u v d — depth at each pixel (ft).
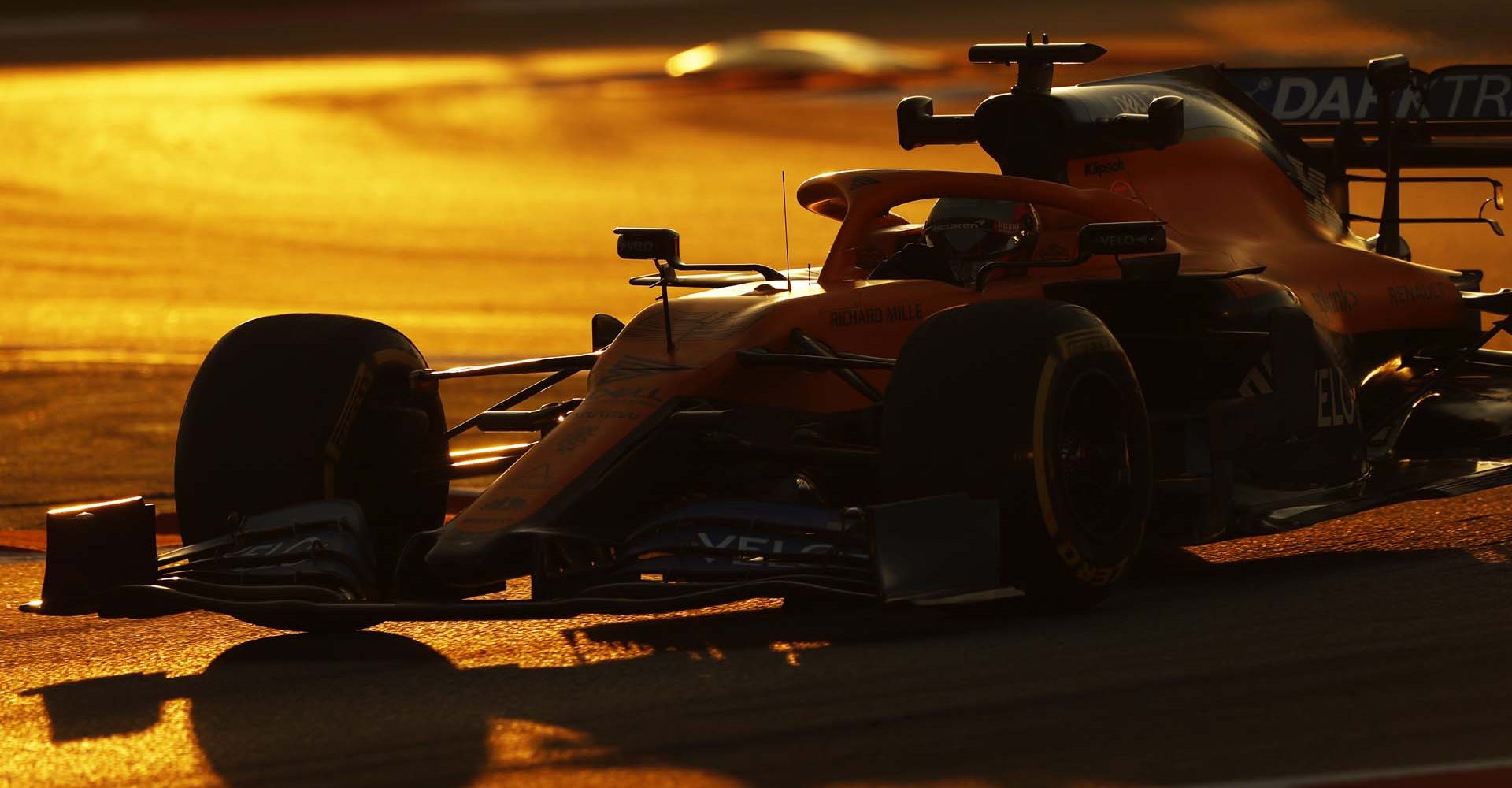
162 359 151.64
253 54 542.57
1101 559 59.21
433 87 431.02
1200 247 75.25
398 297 185.16
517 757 47.03
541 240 226.58
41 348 157.48
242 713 52.95
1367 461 77.30
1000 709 49.52
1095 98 78.54
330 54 543.39
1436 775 43.01
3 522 92.94
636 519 61.31
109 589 59.21
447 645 61.16
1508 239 195.11
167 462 109.70
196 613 68.59
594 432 60.59
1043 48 77.61
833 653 56.44
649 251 63.87
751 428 62.34
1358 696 49.88
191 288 194.08
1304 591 63.82
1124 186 77.00
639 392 61.87
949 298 68.23
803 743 47.21
